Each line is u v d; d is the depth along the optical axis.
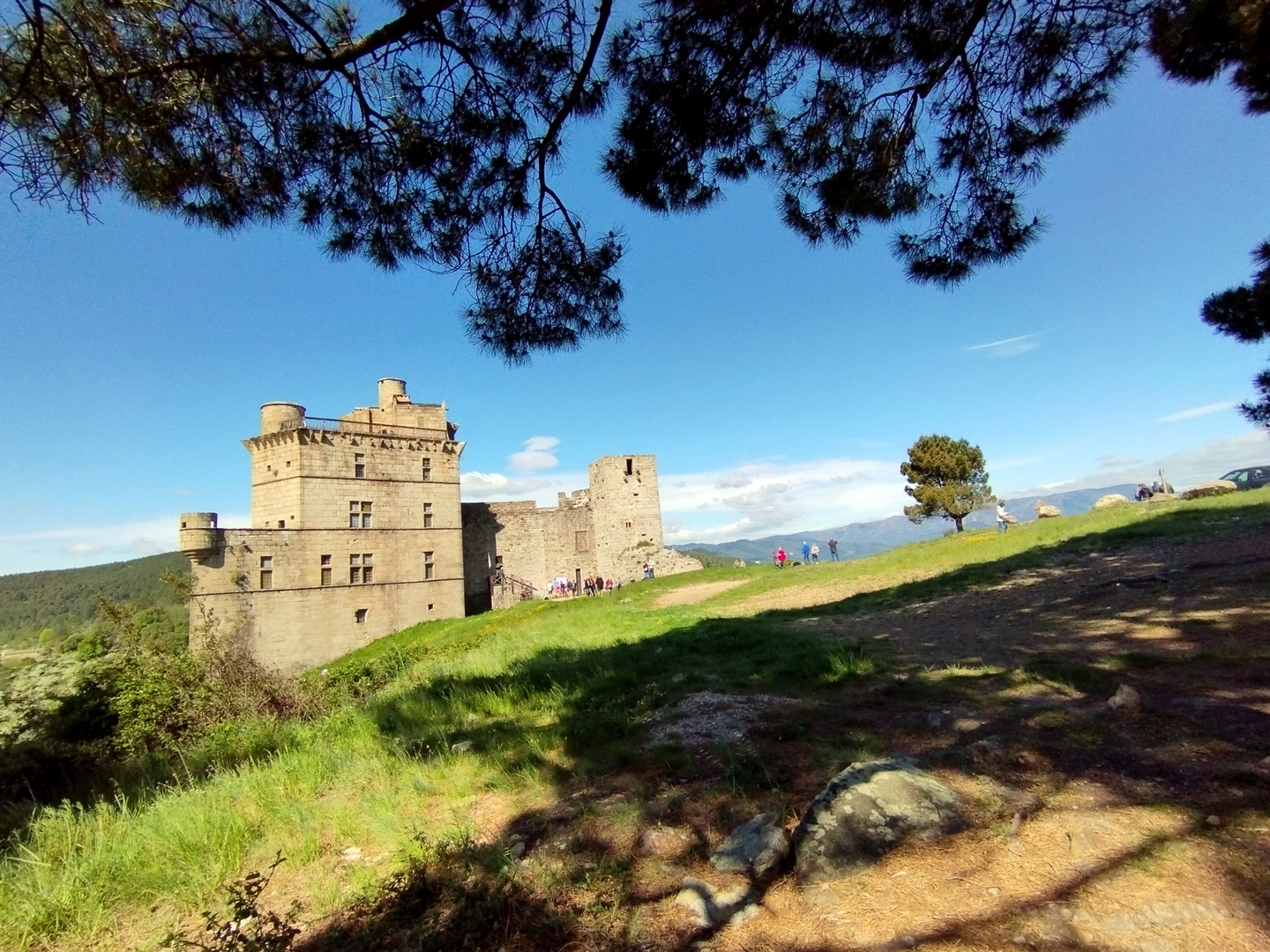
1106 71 7.13
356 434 42.78
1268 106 8.38
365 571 42.12
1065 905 3.01
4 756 8.67
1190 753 4.14
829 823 3.83
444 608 45.59
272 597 37.78
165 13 4.93
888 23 6.93
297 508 40.09
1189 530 15.29
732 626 13.79
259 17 5.38
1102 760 4.27
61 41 4.65
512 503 51.59
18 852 5.61
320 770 6.88
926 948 2.93
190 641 29.11
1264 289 10.36
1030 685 6.12
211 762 8.57
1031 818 3.76
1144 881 3.06
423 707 9.17
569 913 3.65
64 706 11.19
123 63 4.92
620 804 4.80
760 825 4.09
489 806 5.39
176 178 5.69
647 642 12.99
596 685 8.95
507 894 3.88
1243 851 3.11
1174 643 6.66
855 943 3.08
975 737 5.00
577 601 33.22
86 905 4.49
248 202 6.33
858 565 25.80
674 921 3.50
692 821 4.44
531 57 6.71
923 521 50.91
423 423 46.59
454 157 6.99
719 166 7.78
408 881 4.16
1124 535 16.19
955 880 3.37
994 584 13.82
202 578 35.34
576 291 8.22
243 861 5.05
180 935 3.63
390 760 6.78
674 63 6.82
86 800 7.95
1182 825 3.38
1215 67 7.10
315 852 4.98
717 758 5.42
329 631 39.97
